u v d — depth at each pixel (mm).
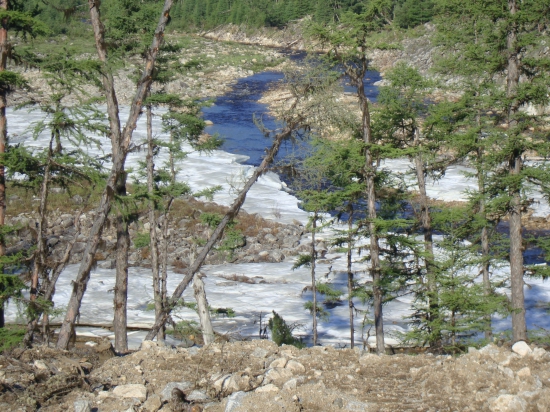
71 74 13539
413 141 18922
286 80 14148
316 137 15008
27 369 8016
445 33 20078
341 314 22297
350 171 16000
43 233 12828
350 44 14695
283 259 28672
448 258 17031
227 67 86062
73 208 32844
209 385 7645
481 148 18703
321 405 6922
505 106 17656
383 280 16344
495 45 18203
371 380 7699
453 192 35531
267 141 51031
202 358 8508
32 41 13898
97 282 24875
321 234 31406
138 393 7352
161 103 18562
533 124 17281
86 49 14875
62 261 12828
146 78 10898
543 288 24469
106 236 30125
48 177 12891
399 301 23469
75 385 7617
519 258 17375
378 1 14641
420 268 17281
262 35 105188
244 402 6844
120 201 10867
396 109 18281
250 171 42344
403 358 8297
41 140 42719
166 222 18969
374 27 15234
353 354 8609
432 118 18531
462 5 18797
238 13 105812
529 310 22438
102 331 19797
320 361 8305
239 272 26875
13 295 12180
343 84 16906
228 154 46969
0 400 7262
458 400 7031
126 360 8562
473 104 18828
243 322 21000
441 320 16062
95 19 13938
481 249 20016
